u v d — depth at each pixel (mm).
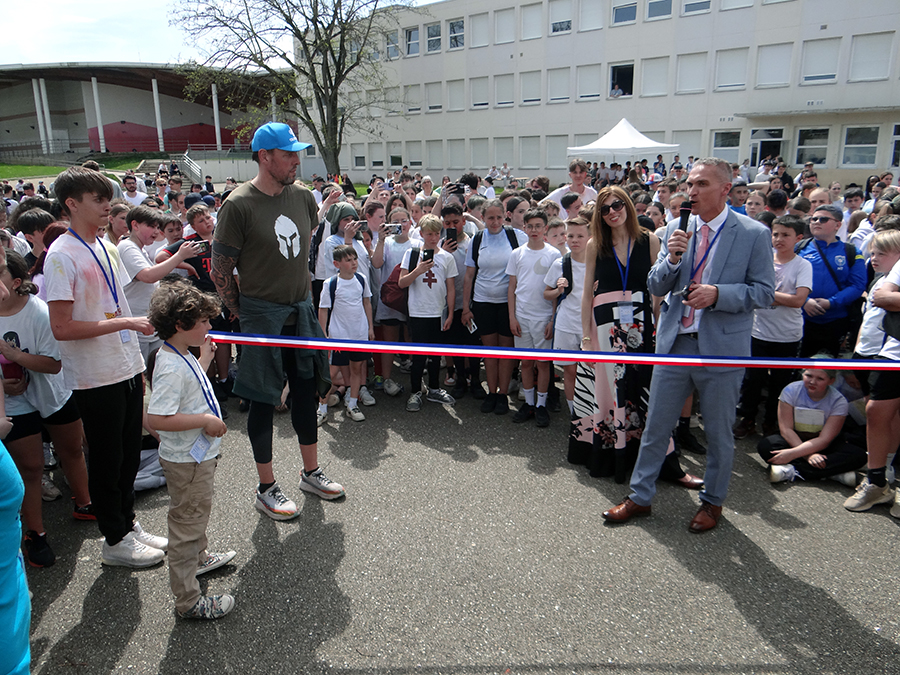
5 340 2900
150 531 3352
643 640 2459
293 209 3311
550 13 29500
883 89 22359
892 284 3322
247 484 3826
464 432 4648
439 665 2344
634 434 3814
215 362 5297
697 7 25531
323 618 2609
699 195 3016
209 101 45562
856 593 2729
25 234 3955
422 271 4797
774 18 23891
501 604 2682
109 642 2496
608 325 3742
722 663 2338
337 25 28562
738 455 4223
